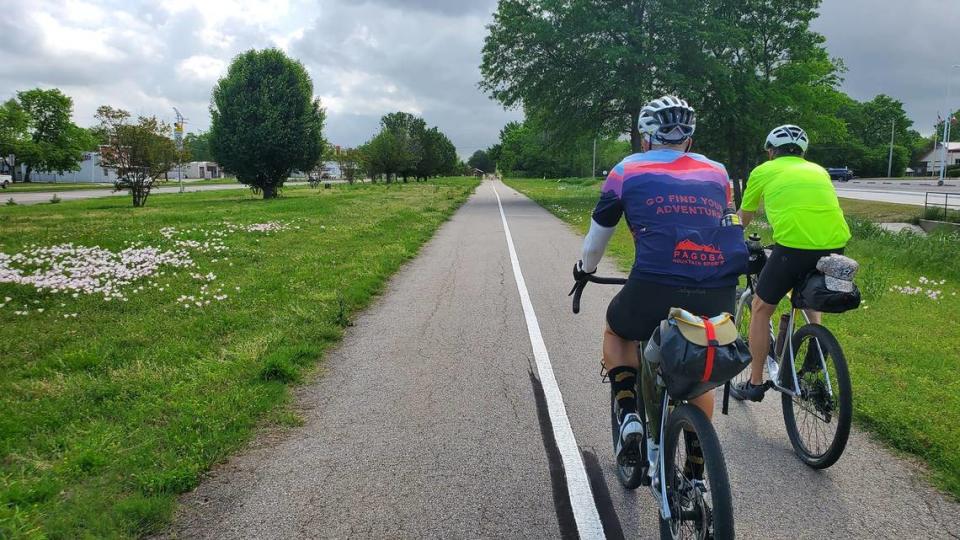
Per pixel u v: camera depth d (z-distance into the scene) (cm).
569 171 10375
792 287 411
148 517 330
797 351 412
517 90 3441
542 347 641
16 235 1372
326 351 629
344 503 349
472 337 679
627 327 298
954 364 562
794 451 412
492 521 332
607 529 325
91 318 711
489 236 1647
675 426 282
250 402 474
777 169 415
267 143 3738
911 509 340
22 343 615
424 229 1738
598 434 437
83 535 310
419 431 442
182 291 847
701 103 3375
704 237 278
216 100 3834
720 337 253
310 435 436
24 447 402
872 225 1678
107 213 2303
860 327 684
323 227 1670
